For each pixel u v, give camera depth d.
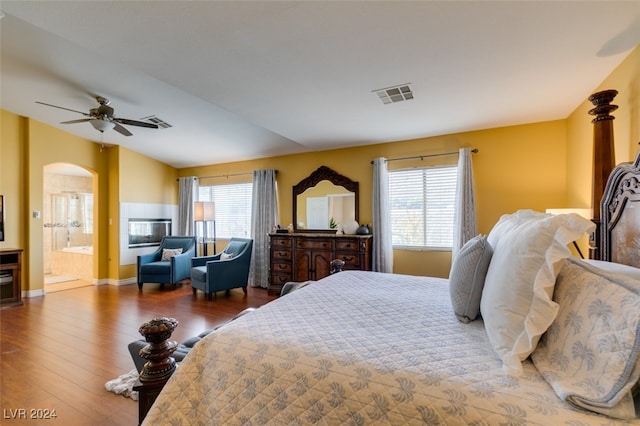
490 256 1.51
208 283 4.64
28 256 4.82
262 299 4.73
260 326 1.42
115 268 5.79
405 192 4.57
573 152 3.37
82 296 4.90
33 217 4.87
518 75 2.54
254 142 5.20
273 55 2.29
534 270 1.10
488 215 3.97
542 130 3.71
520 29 1.94
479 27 1.93
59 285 5.72
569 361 0.94
